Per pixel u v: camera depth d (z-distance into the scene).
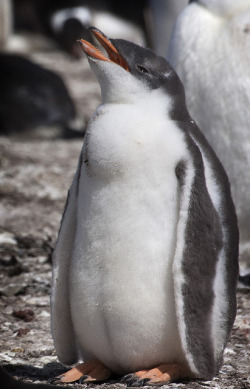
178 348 11.58
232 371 12.73
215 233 11.18
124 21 67.50
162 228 11.19
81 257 11.55
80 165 11.75
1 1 53.38
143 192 11.13
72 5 65.06
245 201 18.25
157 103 11.40
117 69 11.22
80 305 11.68
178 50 18.53
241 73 17.81
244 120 17.86
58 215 24.23
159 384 11.52
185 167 11.07
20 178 26.95
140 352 11.69
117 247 11.26
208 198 11.16
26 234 21.98
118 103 11.37
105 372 12.05
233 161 18.14
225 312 11.55
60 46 67.12
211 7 18.59
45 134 37.16
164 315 11.39
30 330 14.88
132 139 11.07
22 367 12.98
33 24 72.81
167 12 30.48
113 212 11.24
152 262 11.21
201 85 18.16
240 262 18.48
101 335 11.73
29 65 38.69
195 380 11.84
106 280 11.39
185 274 11.00
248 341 14.40
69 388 9.77
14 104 36.88
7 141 34.53
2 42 55.19
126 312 11.41
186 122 11.65
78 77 56.38
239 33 17.97
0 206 24.39
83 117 41.53
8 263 18.88
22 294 17.00
